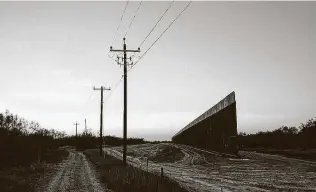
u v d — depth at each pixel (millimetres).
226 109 49219
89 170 35156
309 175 26406
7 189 19656
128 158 58969
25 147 46875
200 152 57906
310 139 58438
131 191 17688
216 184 22578
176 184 19203
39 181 25234
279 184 21875
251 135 80250
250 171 30641
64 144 145375
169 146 80875
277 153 54500
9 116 46719
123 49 32344
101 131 59906
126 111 33312
